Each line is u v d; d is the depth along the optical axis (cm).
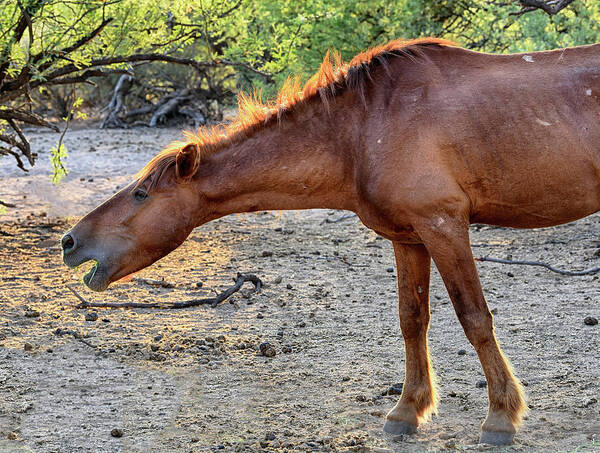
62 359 557
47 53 799
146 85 2277
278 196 421
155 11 864
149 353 569
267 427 446
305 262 842
